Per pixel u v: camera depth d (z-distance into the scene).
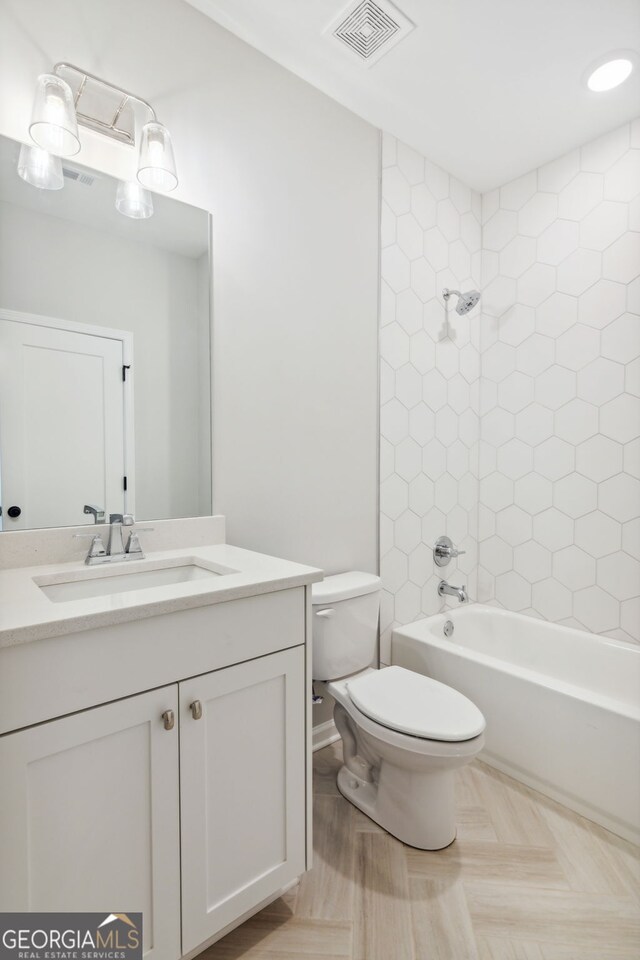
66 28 1.29
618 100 1.92
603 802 1.52
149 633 0.91
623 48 1.68
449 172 2.40
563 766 1.62
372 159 2.06
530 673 1.76
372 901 1.25
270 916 1.21
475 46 1.67
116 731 0.88
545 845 1.45
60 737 0.81
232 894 1.05
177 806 0.96
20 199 1.26
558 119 2.03
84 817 0.85
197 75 1.54
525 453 2.40
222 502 1.64
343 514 1.99
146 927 0.93
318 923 1.19
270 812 1.12
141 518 1.46
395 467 2.19
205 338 1.58
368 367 2.07
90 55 1.33
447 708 1.45
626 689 1.98
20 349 1.26
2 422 1.24
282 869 1.14
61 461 1.33
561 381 2.26
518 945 1.13
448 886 1.30
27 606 0.87
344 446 1.99
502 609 2.48
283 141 1.76
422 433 2.30
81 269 1.35
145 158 1.30
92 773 0.86
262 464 1.73
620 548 2.08
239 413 1.67
